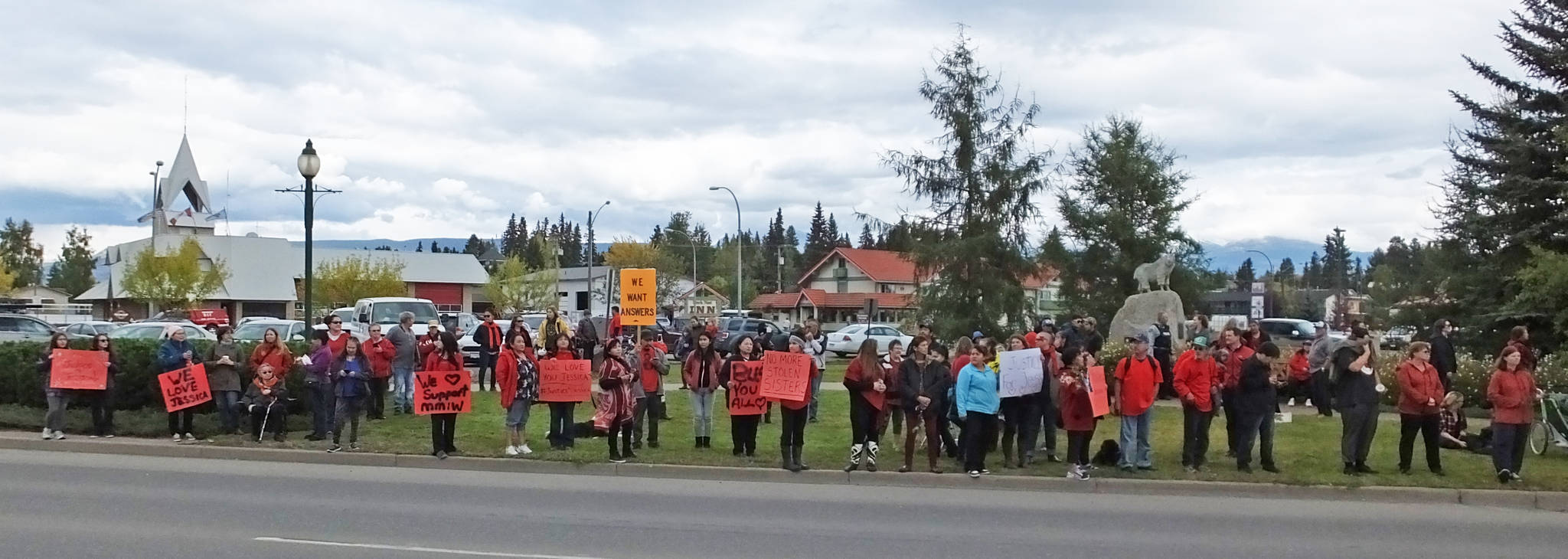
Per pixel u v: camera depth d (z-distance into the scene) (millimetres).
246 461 14250
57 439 15273
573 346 19672
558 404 14938
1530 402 12664
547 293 75750
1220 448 15289
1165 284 29125
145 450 14766
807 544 8992
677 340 37969
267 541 8672
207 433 15734
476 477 13047
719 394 22891
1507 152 31734
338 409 14594
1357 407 13055
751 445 14367
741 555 8516
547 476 13242
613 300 67250
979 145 35062
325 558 8055
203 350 17266
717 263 109625
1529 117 32188
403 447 14727
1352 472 13141
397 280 70125
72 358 15406
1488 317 31125
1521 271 27172
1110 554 8789
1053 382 13969
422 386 13898
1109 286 55406
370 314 27984
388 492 11602
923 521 10305
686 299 82812
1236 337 14195
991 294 34250
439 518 9945
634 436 15047
